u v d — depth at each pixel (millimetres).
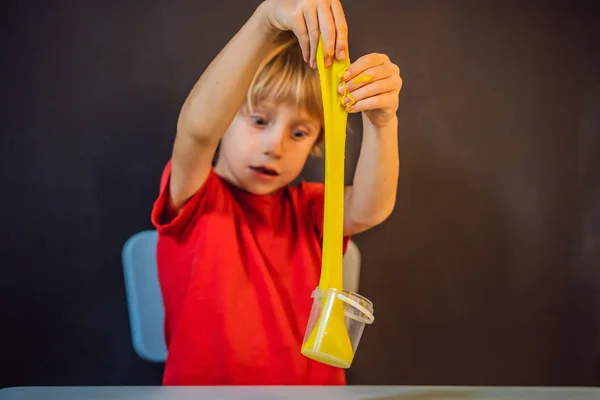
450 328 1231
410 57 1262
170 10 1190
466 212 1255
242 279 1048
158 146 1170
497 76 1285
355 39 1247
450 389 710
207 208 1063
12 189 1134
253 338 1030
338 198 599
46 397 612
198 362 1019
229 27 1199
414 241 1237
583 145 1296
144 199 1159
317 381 1047
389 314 1217
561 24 1311
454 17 1280
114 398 608
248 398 619
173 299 1052
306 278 1081
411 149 1250
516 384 1239
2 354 1112
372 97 710
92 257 1141
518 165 1277
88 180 1152
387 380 1206
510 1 1302
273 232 1094
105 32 1176
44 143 1147
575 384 1253
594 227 1282
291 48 1040
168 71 1182
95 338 1129
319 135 1094
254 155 1064
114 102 1167
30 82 1153
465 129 1268
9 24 1156
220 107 866
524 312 1254
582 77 1308
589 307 1271
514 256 1262
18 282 1123
